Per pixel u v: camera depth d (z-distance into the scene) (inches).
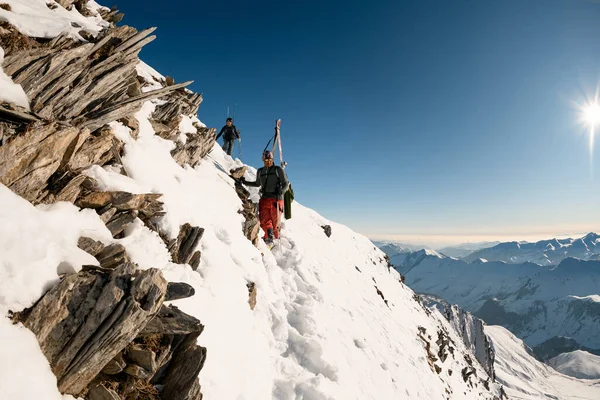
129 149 236.5
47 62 182.7
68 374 121.3
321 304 393.1
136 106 229.6
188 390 156.9
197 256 231.1
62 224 152.4
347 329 404.2
